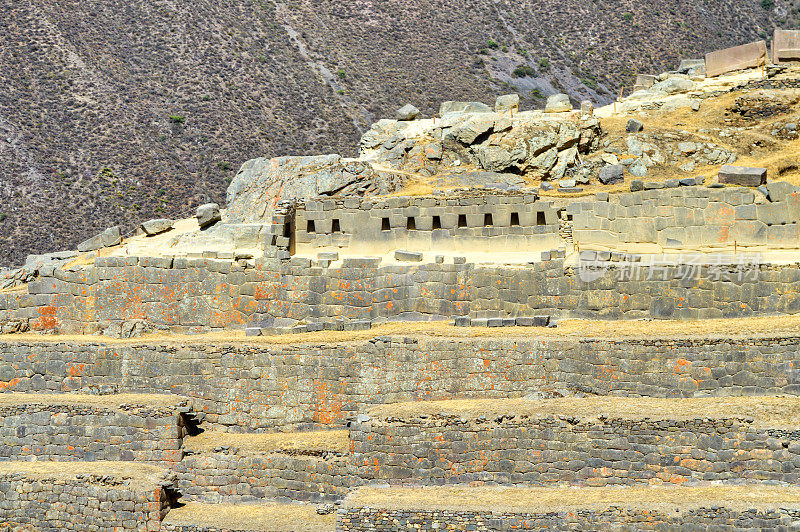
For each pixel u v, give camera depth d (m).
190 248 74.81
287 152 193.88
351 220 71.69
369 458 58.22
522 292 65.50
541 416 56.66
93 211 171.88
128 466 60.94
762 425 53.84
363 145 86.44
